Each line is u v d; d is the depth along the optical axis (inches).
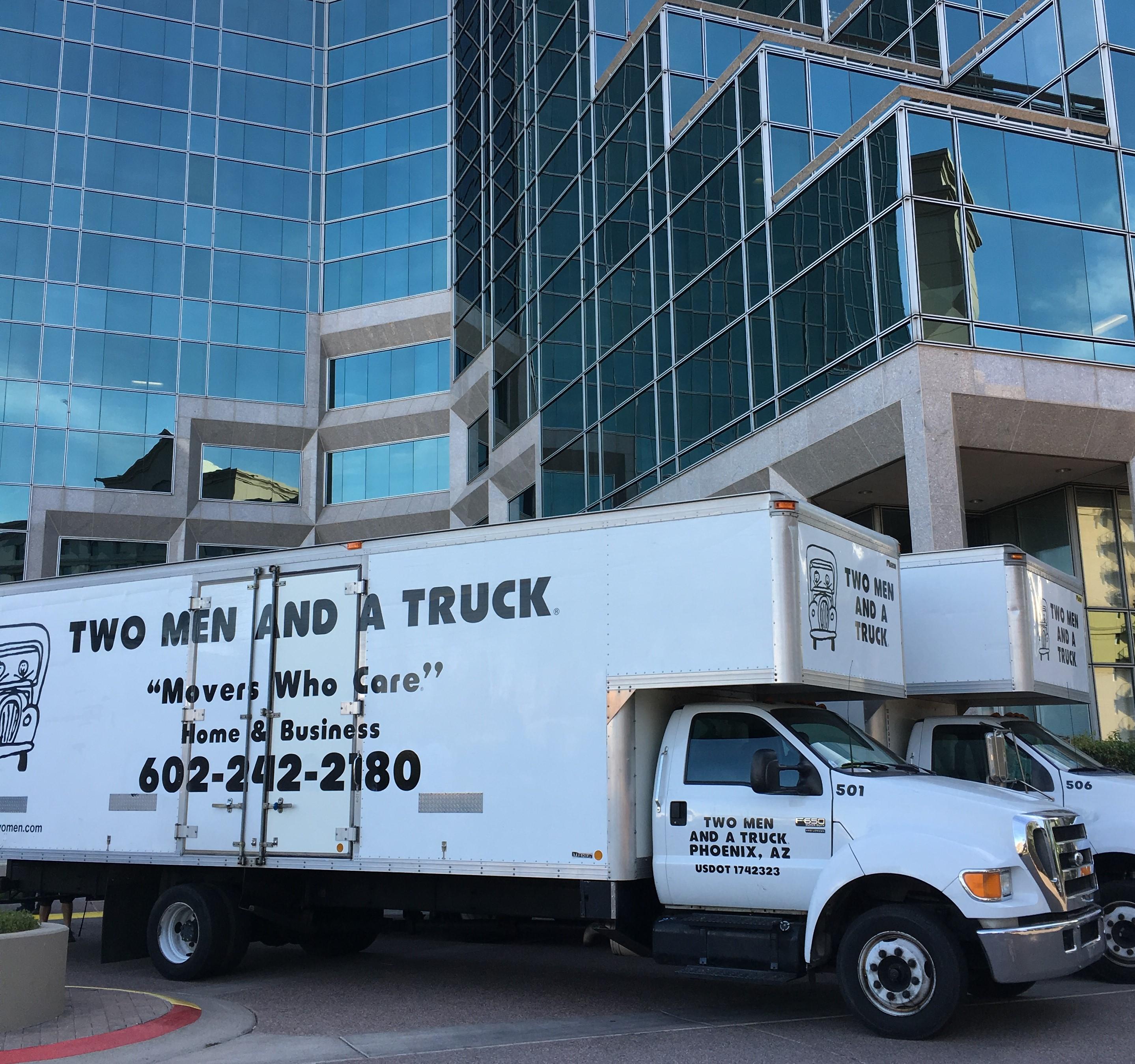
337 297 1768.0
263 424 1704.0
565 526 337.7
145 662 410.9
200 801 385.7
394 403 1710.1
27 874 431.5
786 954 290.4
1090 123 826.8
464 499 1567.4
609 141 1170.0
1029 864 273.3
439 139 1769.2
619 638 321.4
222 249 1736.0
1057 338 757.3
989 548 423.5
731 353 922.1
